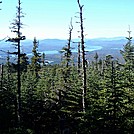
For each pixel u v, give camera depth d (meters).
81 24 31.23
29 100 43.88
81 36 31.45
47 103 42.56
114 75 29.34
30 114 41.72
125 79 39.38
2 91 46.84
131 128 27.09
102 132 26.83
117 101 27.36
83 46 31.77
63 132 17.08
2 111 41.12
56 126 37.72
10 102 44.69
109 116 27.30
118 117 27.88
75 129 28.11
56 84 50.44
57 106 39.44
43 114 40.78
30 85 48.59
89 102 33.19
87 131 27.27
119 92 29.20
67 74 52.81
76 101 34.38
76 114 31.75
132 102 30.80
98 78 52.62
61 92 41.69
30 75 62.09
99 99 30.06
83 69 32.19
